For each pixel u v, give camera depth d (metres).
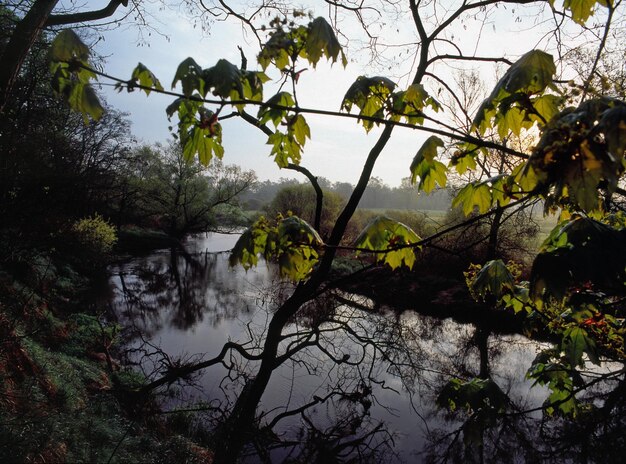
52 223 11.01
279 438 7.58
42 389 6.45
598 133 0.94
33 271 11.90
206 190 41.28
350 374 9.48
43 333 8.95
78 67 1.29
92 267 20.09
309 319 9.43
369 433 7.82
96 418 6.51
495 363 11.45
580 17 1.41
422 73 2.62
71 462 4.93
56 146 13.65
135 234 34.22
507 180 1.85
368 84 1.87
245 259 2.12
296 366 9.97
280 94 1.80
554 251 1.48
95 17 4.12
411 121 1.98
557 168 1.00
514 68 1.33
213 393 9.13
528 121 1.53
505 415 1.88
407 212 22.09
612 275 1.36
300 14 1.57
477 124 1.44
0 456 4.38
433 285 16.45
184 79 1.32
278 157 2.12
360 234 2.34
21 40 3.56
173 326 14.54
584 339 2.09
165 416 7.92
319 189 3.46
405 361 9.98
